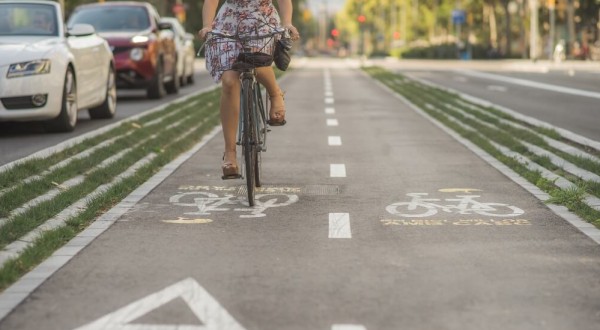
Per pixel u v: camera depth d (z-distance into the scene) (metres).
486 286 8.73
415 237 11.05
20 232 11.02
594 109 32.44
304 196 14.26
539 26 136.50
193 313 7.87
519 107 33.44
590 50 118.69
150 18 37.44
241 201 13.76
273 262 9.77
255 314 7.83
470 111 30.33
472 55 135.25
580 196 13.41
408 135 24.02
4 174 14.81
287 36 12.91
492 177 16.31
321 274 9.22
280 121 13.51
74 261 9.84
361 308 7.99
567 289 8.64
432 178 16.23
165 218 12.38
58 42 22.39
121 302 8.22
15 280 9.01
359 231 11.45
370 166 17.91
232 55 12.87
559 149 19.95
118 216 12.48
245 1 12.88
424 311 7.90
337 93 44.50
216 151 20.48
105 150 18.72
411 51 146.25
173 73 40.28
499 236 11.09
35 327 7.50
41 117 21.52
